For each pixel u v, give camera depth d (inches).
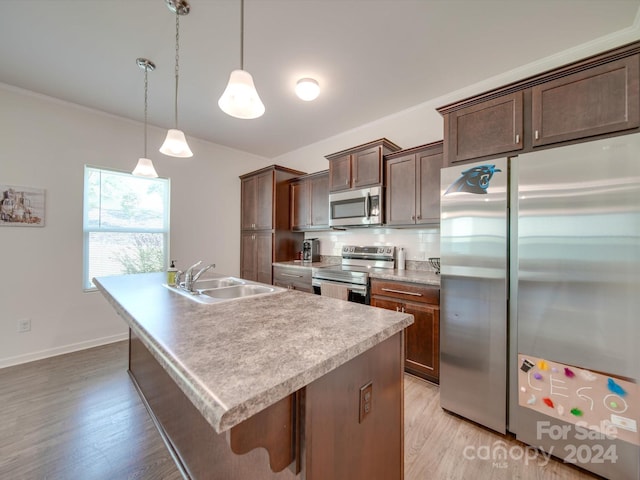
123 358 101.3
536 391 57.2
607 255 49.3
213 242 151.5
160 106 109.2
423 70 85.6
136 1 60.9
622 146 48.0
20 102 96.9
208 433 47.3
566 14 63.7
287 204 150.5
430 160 93.0
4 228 94.7
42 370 91.7
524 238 58.1
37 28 68.9
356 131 130.9
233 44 74.3
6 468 52.9
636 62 48.1
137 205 126.3
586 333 51.3
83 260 110.6
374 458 39.5
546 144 56.8
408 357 87.1
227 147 158.1
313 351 29.7
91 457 56.2
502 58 80.0
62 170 105.4
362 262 123.6
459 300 68.3
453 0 60.1
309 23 66.8
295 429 29.0
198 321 40.4
